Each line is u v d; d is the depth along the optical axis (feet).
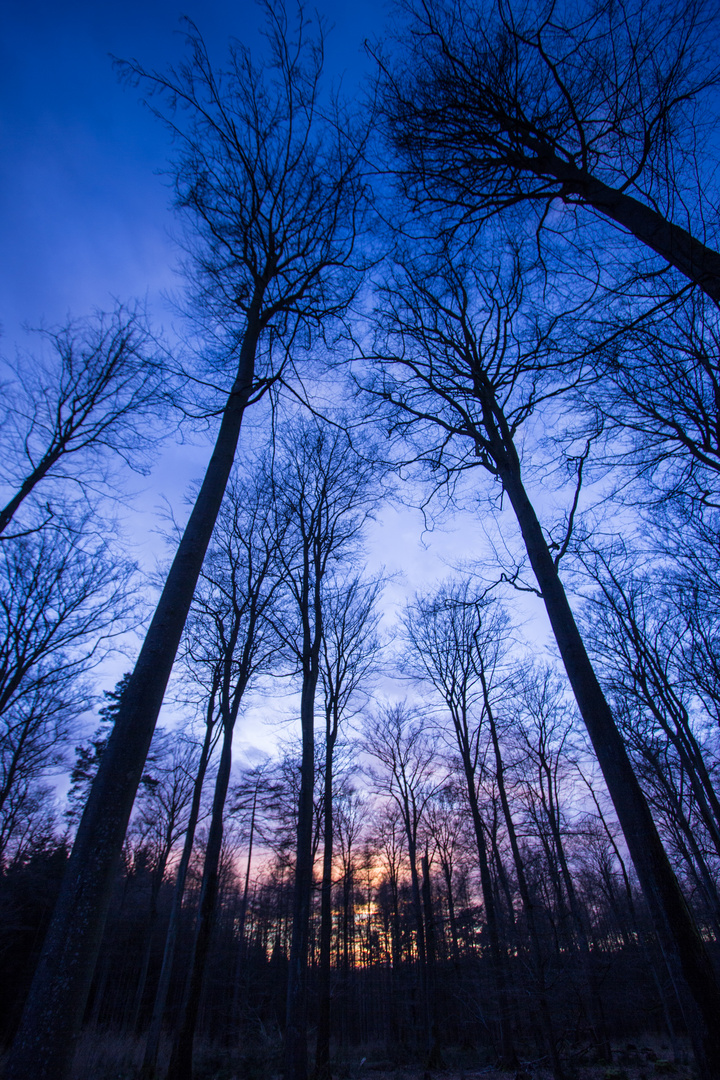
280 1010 87.15
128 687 12.45
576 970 35.65
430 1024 59.98
